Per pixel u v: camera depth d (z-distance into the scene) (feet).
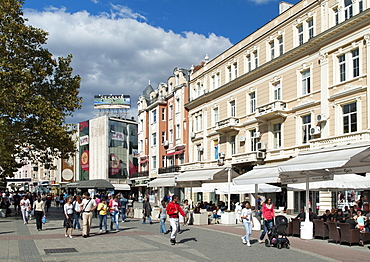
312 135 87.56
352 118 79.25
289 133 96.32
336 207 82.07
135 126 252.21
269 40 105.09
